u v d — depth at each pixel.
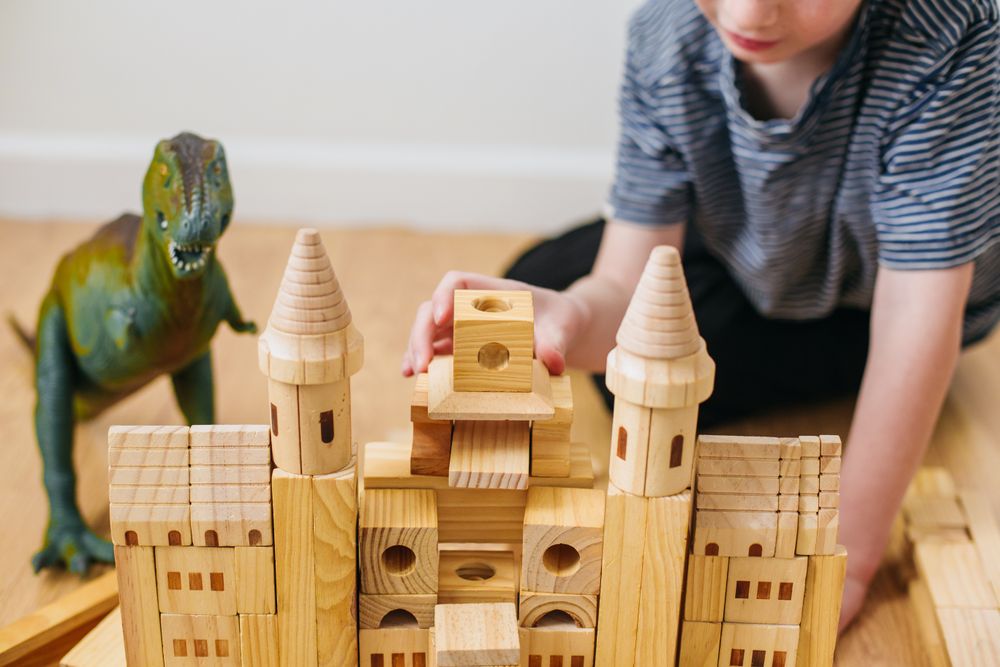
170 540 0.73
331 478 0.72
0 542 1.20
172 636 0.76
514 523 0.79
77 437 1.39
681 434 0.70
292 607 0.75
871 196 1.15
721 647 0.77
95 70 1.94
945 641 1.00
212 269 1.12
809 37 0.97
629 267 1.28
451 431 0.77
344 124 1.99
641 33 1.24
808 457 0.73
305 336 0.69
